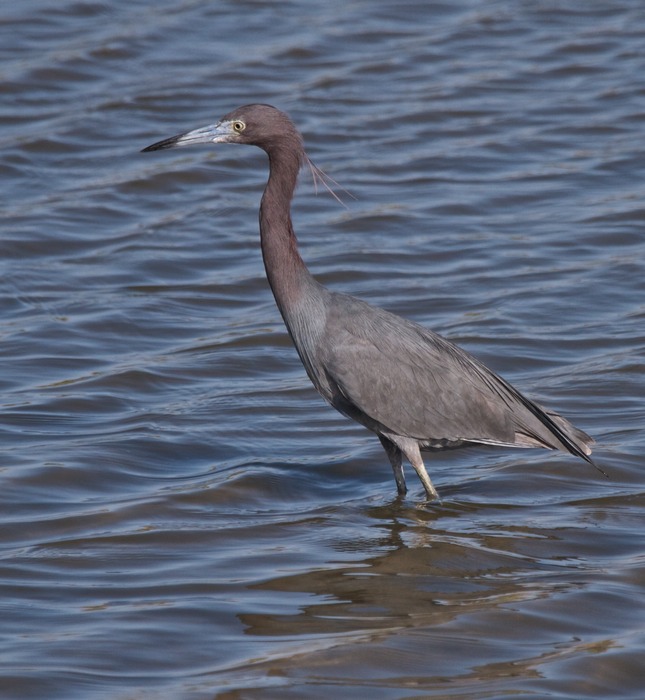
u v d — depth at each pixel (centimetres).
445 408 1242
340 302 1261
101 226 2081
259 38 2814
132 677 884
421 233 2052
